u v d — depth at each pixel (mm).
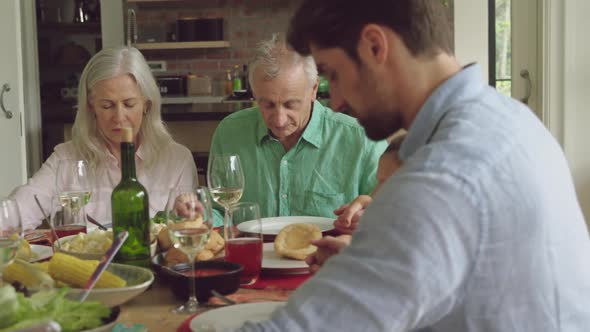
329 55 978
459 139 857
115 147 2354
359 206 1732
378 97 970
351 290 803
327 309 806
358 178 2207
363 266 806
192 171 2424
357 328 797
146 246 1487
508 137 872
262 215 2246
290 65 2010
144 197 1485
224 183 1765
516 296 851
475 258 819
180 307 1243
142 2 6590
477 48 4668
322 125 2227
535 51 4164
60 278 1230
